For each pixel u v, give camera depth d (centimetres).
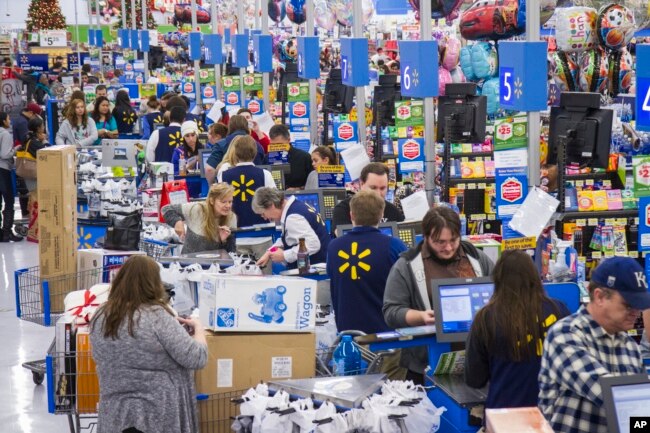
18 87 2670
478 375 462
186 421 502
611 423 343
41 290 724
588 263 856
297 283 533
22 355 948
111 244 772
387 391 465
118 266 741
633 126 973
